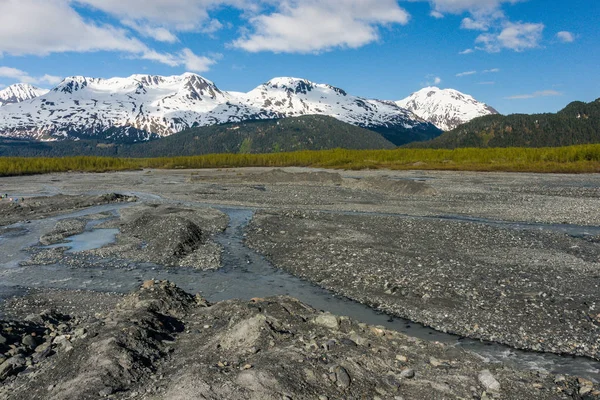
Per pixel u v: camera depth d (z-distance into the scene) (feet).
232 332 32.55
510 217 100.32
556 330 38.81
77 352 29.84
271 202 134.82
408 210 113.39
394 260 62.69
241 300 41.86
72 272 60.95
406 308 45.47
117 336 31.04
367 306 47.06
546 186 168.55
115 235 86.38
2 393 26.50
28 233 89.25
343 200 136.05
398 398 24.80
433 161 333.62
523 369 31.53
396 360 29.89
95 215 110.52
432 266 59.21
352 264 61.21
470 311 43.78
